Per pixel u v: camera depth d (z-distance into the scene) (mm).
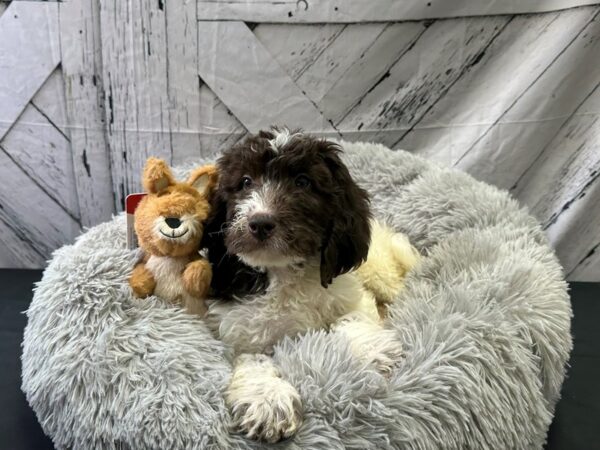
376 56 846
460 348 480
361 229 531
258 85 860
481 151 872
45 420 506
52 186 906
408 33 833
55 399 485
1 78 848
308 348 479
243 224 478
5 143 881
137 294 529
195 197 525
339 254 523
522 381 502
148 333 494
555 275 593
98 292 514
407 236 750
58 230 931
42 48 836
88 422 464
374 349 497
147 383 463
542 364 530
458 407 458
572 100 834
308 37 837
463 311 521
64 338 500
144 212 518
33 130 876
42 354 508
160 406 448
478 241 635
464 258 618
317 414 439
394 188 801
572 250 901
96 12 823
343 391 442
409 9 816
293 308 529
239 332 526
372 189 805
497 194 741
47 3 817
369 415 436
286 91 864
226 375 472
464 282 563
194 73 852
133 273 539
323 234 509
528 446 510
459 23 824
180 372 466
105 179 902
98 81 854
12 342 731
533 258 602
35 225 926
